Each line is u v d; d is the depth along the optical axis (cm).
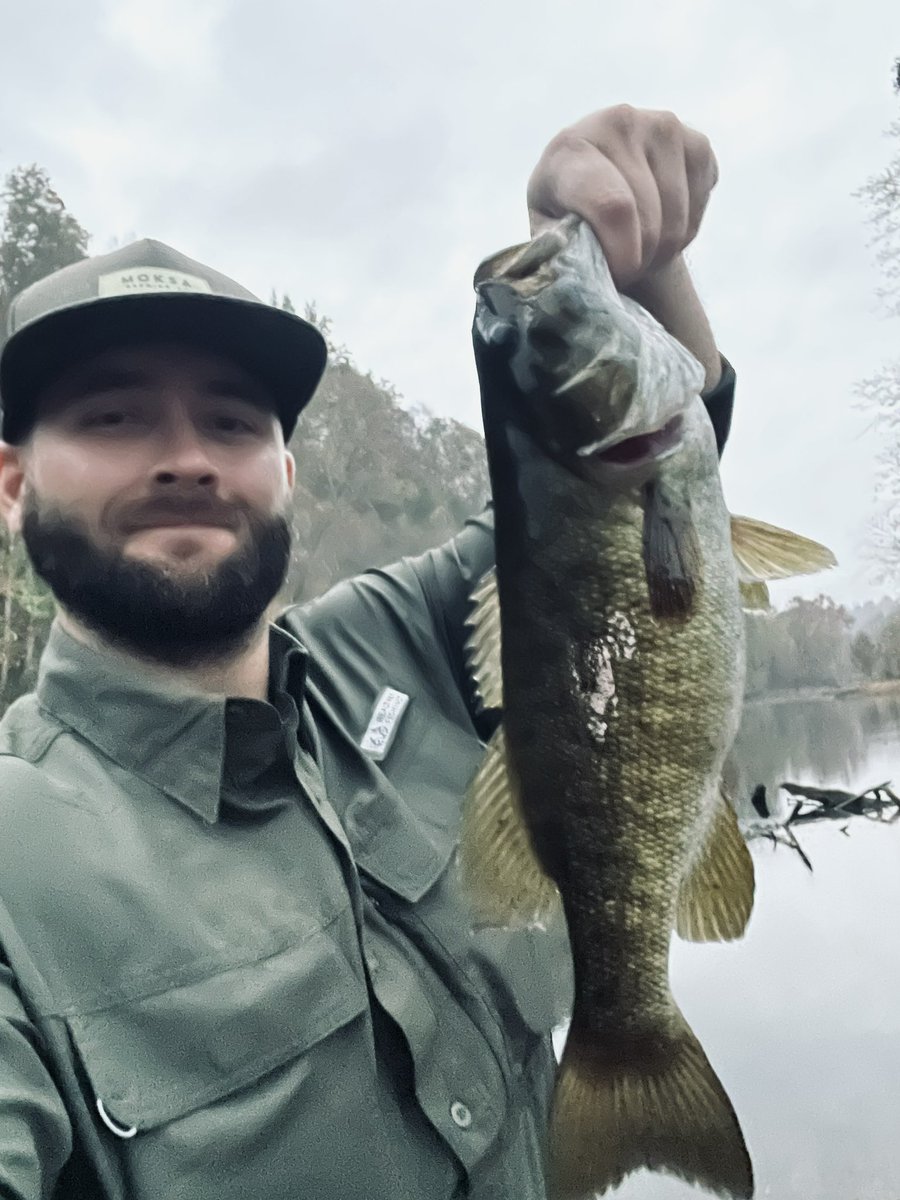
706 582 48
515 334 49
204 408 54
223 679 54
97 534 52
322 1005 45
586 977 48
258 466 55
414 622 65
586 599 48
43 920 42
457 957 51
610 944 48
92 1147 40
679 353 49
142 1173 40
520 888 48
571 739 48
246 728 49
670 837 48
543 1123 52
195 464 52
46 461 53
